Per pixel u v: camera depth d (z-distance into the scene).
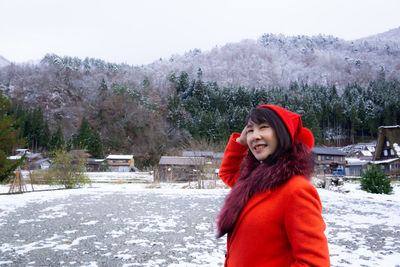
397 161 36.16
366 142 79.56
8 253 4.53
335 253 4.54
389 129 38.91
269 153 1.07
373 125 80.25
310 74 177.88
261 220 0.97
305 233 0.88
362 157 61.44
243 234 1.01
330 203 10.72
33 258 4.29
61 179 17.09
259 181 1.02
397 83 107.69
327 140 82.25
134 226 6.51
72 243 5.12
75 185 18.44
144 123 73.31
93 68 122.50
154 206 9.54
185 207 9.33
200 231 6.04
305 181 0.96
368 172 16.22
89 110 89.00
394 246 4.99
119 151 67.38
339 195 13.68
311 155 1.04
